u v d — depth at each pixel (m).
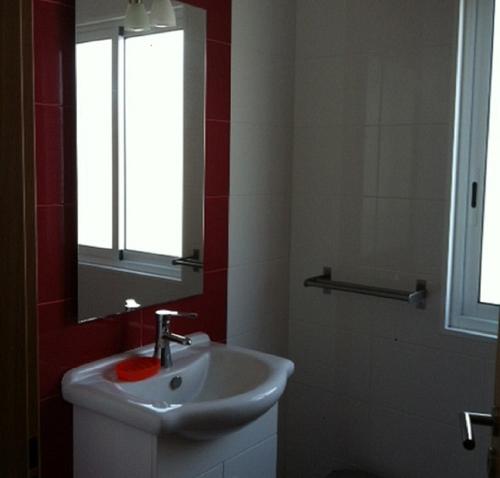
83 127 1.73
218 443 1.75
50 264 1.70
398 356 2.32
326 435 2.53
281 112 2.44
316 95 2.43
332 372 2.49
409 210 2.25
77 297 1.75
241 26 2.23
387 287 2.32
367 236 2.35
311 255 2.50
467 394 2.18
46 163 1.66
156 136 1.95
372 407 2.40
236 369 1.97
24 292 0.92
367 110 2.31
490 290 2.20
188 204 2.08
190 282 2.11
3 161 0.90
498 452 1.04
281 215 2.49
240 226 2.31
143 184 1.92
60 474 1.78
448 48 2.12
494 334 2.14
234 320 2.32
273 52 2.37
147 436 1.58
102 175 1.79
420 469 2.31
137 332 1.95
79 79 1.71
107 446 1.67
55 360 1.73
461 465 2.21
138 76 1.87
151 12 1.90
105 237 1.81
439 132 2.16
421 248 2.23
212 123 2.15
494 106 2.13
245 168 2.30
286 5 2.40
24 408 0.93
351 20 2.32
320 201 2.46
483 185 2.17
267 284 2.46
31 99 0.92
